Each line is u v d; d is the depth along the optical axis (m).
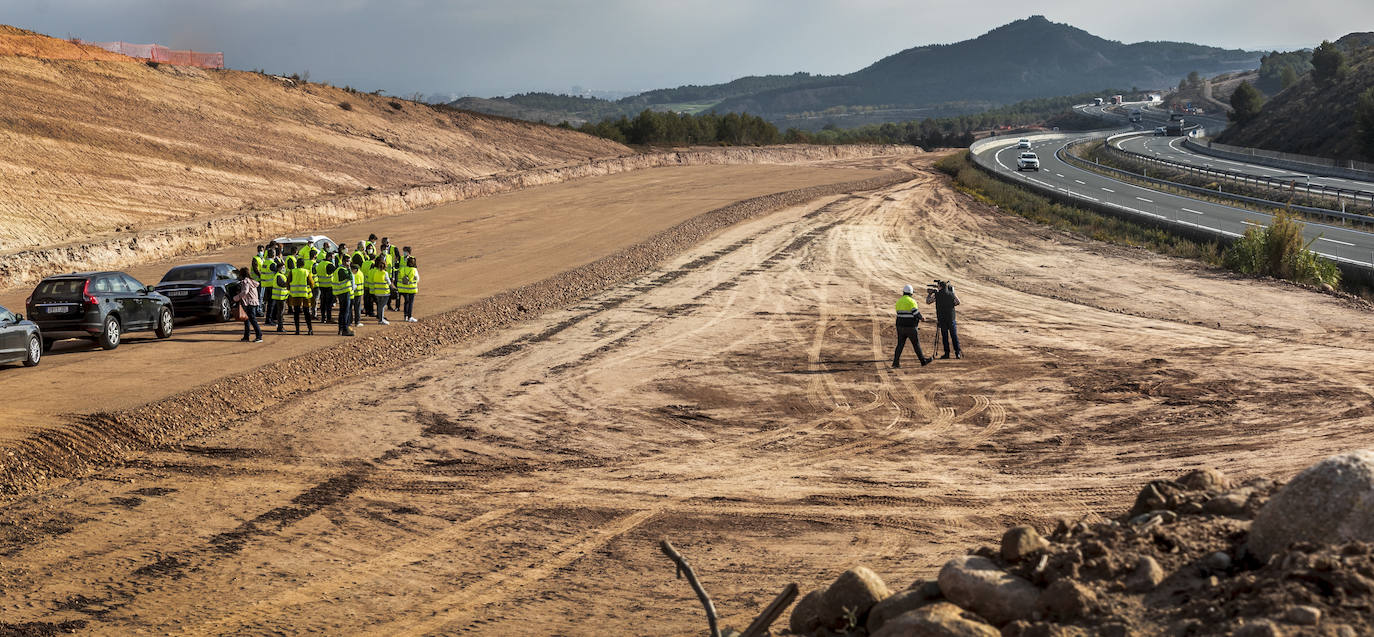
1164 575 5.03
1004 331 21.97
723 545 9.30
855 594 5.82
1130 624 4.57
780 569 8.62
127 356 18.62
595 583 8.41
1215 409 14.08
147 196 40.38
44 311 18.80
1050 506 10.08
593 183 62.72
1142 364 17.83
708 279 29.94
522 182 60.22
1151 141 118.06
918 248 36.84
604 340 20.98
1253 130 104.75
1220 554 5.05
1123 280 29.41
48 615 7.72
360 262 22.78
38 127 42.34
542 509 10.48
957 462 12.01
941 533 9.41
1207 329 21.95
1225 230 38.88
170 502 10.67
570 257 33.56
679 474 11.74
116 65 53.91
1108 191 58.25
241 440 13.26
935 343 19.11
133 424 13.28
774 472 11.78
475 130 72.50
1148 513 6.24
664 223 42.47
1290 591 4.29
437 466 12.11
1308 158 77.94
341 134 59.75
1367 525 4.72
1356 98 88.31
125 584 8.40
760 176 68.88
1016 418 14.20
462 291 27.28
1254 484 6.37
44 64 49.47
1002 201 51.91
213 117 53.34
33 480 11.28
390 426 14.00
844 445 13.00
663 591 8.18
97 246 30.72
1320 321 22.56
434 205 50.44
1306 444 11.87
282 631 7.45
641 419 14.50
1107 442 12.62
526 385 16.73
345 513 10.35
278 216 39.75
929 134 145.00
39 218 34.06
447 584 8.43
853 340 21.06
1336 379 15.79
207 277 23.62
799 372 17.86
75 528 9.82
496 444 13.12
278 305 22.05
